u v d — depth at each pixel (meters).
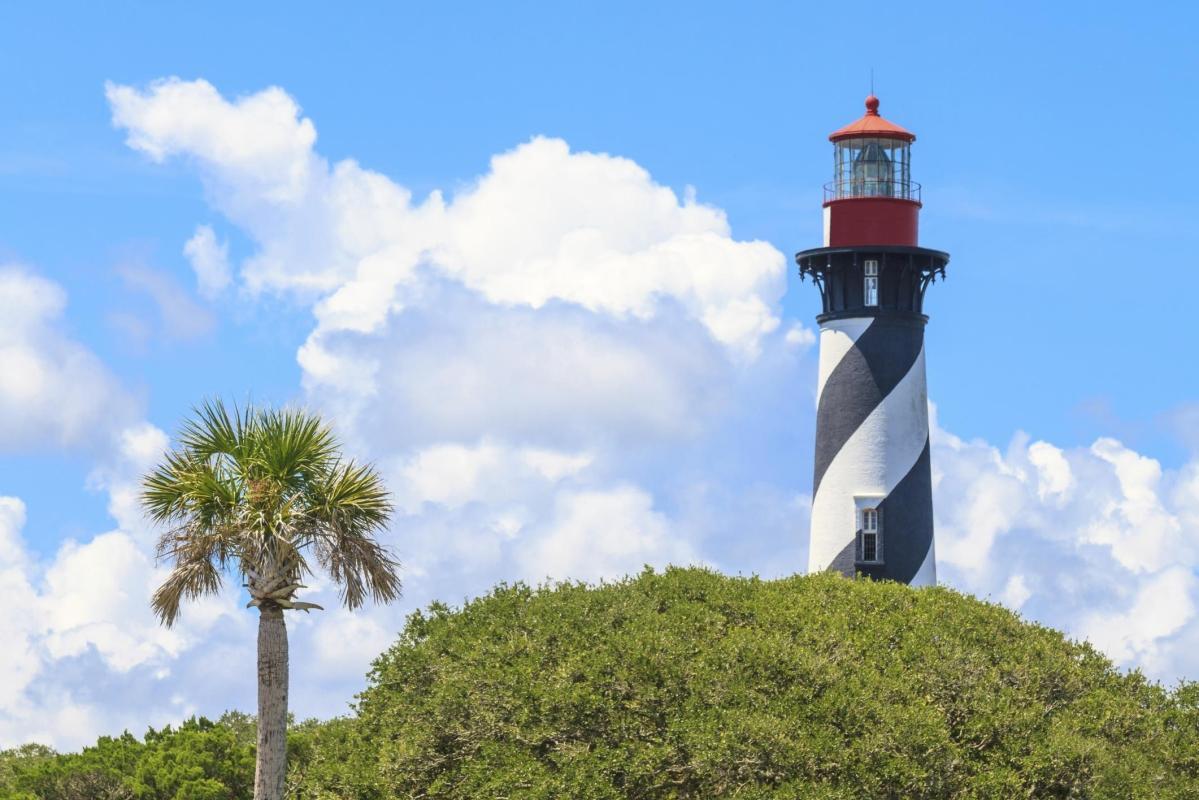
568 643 61.41
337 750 62.88
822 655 60.12
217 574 57.88
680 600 65.56
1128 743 61.97
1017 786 56.53
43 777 70.44
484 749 57.53
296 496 58.22
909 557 89.50
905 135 93.31
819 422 92.12
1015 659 64.12
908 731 56.09
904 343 90.75
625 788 55.12
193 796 67.69
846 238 91.19
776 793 53.28
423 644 64.81
